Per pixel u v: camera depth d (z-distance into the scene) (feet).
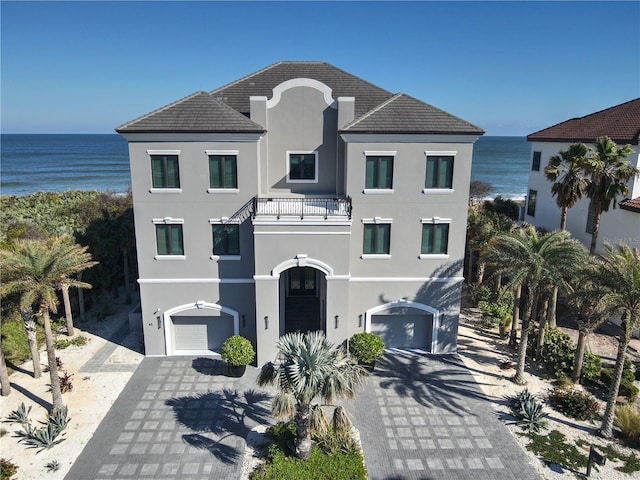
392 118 74.08
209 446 57.72
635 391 67.56
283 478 50.93
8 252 60.34
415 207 76.07
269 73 90.74
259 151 76.54
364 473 52.24
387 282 78.95
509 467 54.44
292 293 97.55
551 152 118.32
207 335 82.23
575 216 107.65
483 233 99.60
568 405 64.23
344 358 52.42
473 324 94.63
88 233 96.32
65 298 84.33
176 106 75.20
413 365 78.07
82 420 62.39
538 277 65.92
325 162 81.92
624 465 54.24
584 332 68.44
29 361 77.41
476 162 545.03
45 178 427.74
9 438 58.39
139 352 81.66
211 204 75.05
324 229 72.74
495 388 71.15
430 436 60.13
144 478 52.26
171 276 77.92
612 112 109.40
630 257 58.80
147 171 73.72
